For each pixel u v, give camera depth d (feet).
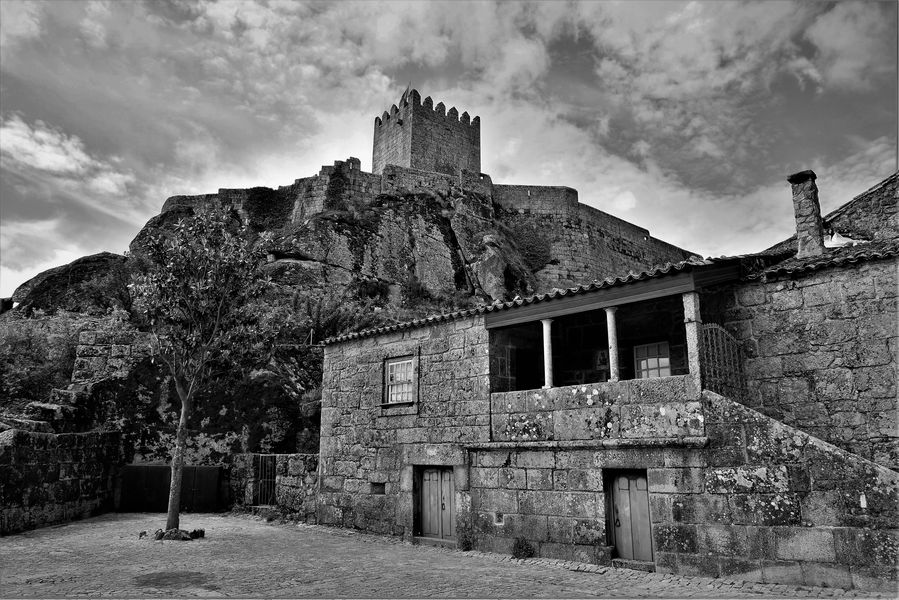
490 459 43.21
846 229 46.80
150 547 43.21
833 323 35.47
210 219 52.21
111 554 40.29
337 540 47.80
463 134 161.38
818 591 28.30
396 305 106.11
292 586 30.63
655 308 44.70
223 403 74.08
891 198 45.29
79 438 61.57
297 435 74.33
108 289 91.04
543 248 143.33
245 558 39.22
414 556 40.81
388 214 120.47
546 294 41.34
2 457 49.85
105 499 66.23
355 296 101.50
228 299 51.85
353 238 110.83
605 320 47.55
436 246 120.67
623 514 37.01
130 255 91.71
